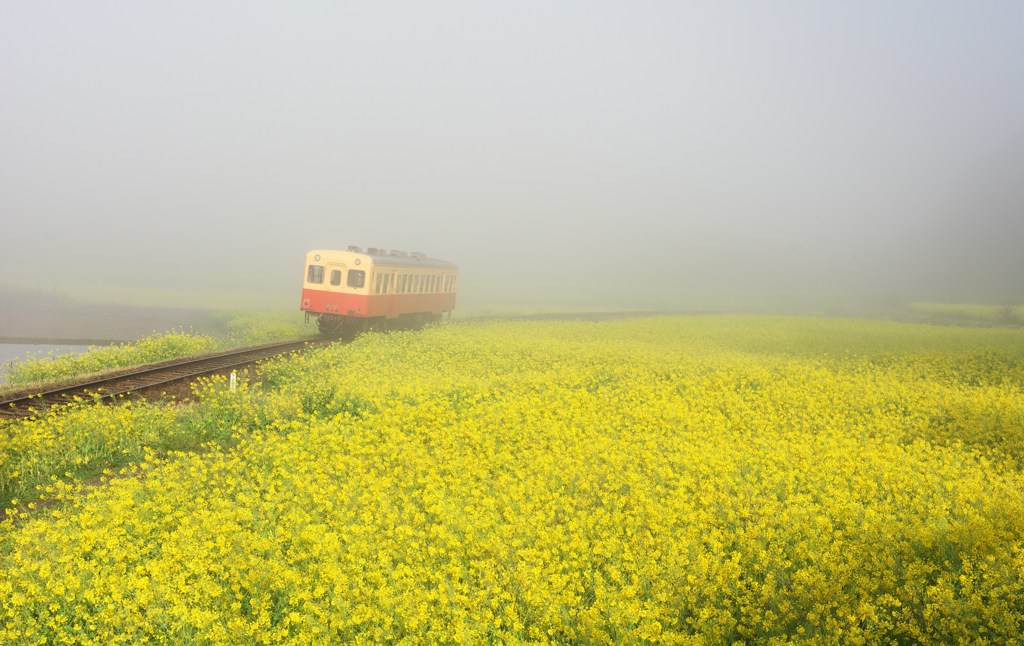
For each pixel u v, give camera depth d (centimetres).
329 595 628
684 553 705
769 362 2356
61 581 609
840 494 854
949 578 658
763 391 1634
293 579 624
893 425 1356
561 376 1809
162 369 1888
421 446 1100
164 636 570
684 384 1773
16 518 862
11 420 1191
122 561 667
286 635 579
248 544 704
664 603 632
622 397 1534
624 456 1005
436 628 576
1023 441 1268
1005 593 621
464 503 840
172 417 1279
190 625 589
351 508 812
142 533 736
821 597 624
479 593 614
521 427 1198
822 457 1060
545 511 817
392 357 2178
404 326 3428
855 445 1152
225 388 1538
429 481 885
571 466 968
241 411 1356
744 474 997
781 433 1288
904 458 1056
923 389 1806
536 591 618
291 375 1842
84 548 671
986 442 1324
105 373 1775
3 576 629
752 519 804
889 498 865
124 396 1520
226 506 792
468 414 1324
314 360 2008
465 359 2222
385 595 601
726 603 638
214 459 1098
